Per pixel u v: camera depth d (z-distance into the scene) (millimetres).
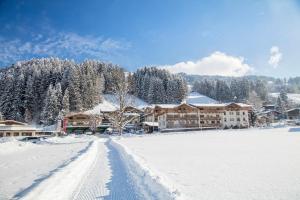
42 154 22844
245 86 165750
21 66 150500
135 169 11609
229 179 9453
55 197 7363
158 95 142250
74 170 11297
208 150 20781
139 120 101625
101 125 93375
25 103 113812
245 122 95188
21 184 9586
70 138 60750
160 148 23812
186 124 86750
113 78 153500
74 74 120500
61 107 107500
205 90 182875
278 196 7215
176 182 9016
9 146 33375
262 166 12203
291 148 20578
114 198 7359
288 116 118750
